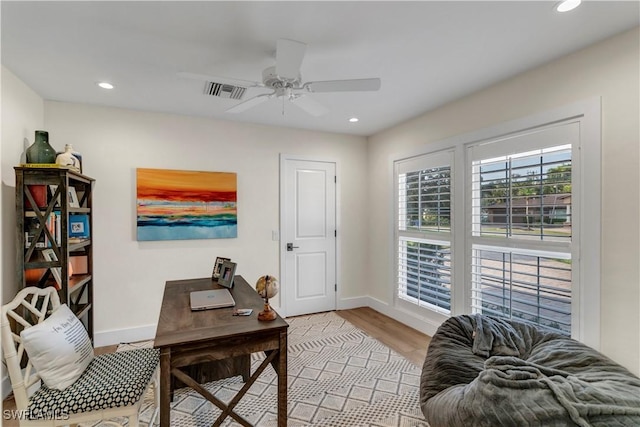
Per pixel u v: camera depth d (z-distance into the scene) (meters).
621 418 1.39
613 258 1.95
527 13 1.69
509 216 2.56
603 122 1.98
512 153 2.53
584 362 1.83
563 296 2.21
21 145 2.48
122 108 3.15
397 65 2.29
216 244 3.55
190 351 1.50
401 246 3.77
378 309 4.15
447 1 1.59
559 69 2.20
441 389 1.88
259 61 2.21
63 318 1.66
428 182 3.36
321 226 4.14
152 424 1.86
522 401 1.50
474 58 2.19
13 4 1.57
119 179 3.14
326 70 2.36
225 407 1.61
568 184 2.18
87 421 1.45
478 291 2.83
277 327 1.64
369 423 1.97
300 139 3.99
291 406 2.13
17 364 1.41
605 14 1.71
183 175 3.37
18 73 2.35
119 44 1.98
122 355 1.83
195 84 2.57
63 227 2.30
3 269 2.25
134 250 3.20
